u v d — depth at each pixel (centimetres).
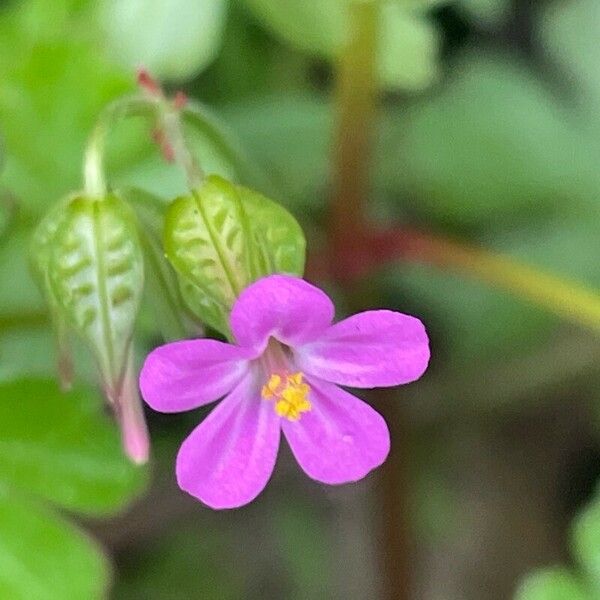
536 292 7
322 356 5
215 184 6
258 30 9
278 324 5
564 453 10
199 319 6
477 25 10
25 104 7
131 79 7
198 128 6
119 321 6
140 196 6
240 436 6
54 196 7
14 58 8
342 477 6
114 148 7
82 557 7
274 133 9
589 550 7
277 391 5
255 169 7
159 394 5
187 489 5
